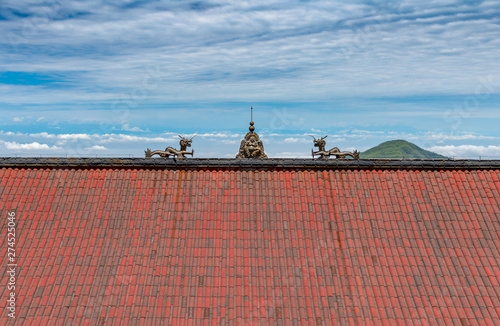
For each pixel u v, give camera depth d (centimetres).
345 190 2409
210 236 2188
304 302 1930
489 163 2492
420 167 2502
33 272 2023
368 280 2022
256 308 1906
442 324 1845
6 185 2397
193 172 2488
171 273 2023
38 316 1858
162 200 2345
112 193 2372
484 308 1894
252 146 2553
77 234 2186
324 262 2086
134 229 2211
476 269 2048
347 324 1856
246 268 2056
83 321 1847
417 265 2073
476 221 2253
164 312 1884
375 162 2500
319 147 2548
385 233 2209
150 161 2480
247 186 2422
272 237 2191
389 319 1870
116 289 1962
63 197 2347
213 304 1914
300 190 2408
